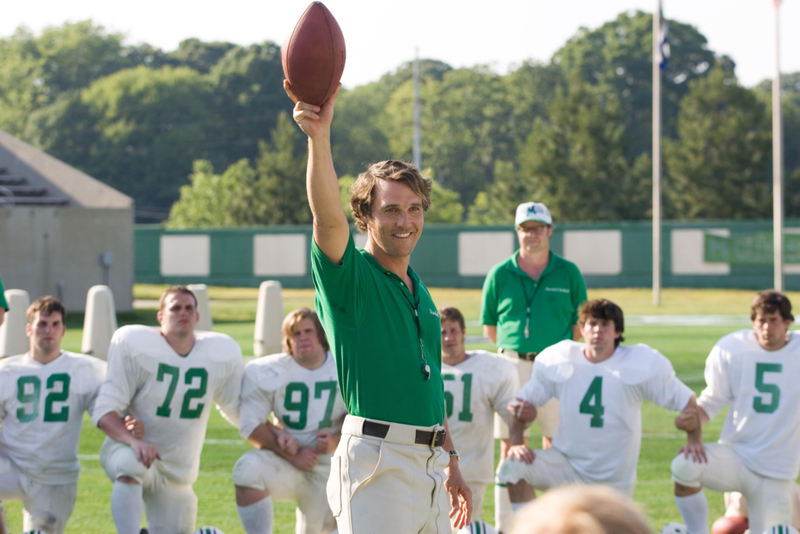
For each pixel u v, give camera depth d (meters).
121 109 126.81
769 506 9.48
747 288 59.38
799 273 58.78
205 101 132.62
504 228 61.59
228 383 9.95
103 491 12.05
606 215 78.31
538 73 142.50
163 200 125.56
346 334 5.73
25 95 131.62
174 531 9.82
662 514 10.89
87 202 42.25
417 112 90.75
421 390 5.86
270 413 10.67
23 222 37.72
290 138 82.69
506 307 12.12
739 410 9.69
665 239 60.41
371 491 5.77
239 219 83.38
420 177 5.93
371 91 148.62
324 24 5.33
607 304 9.83
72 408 9.83
